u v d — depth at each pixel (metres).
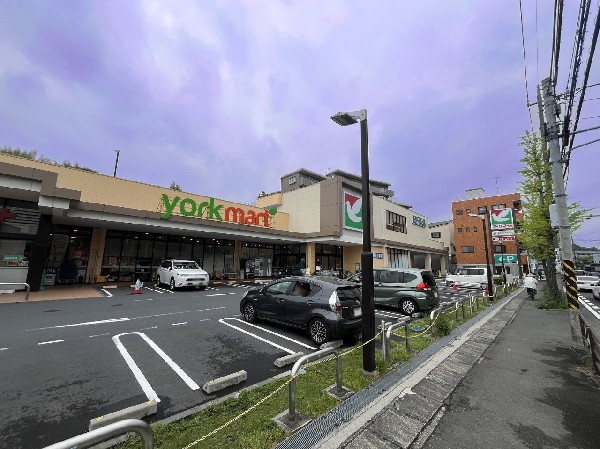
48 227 12.72
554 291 13.22
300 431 3.15
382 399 3.94
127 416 3.31
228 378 4.32
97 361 5.09
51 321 7.61
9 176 10.66
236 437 3.03
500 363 5.58
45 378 4.39
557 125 7.48
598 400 4.11
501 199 43.19
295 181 43.12
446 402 4.04
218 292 14.36
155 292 13.67
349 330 6.13
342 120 5.45
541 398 4.17
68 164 31.75
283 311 7.11
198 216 18.84
